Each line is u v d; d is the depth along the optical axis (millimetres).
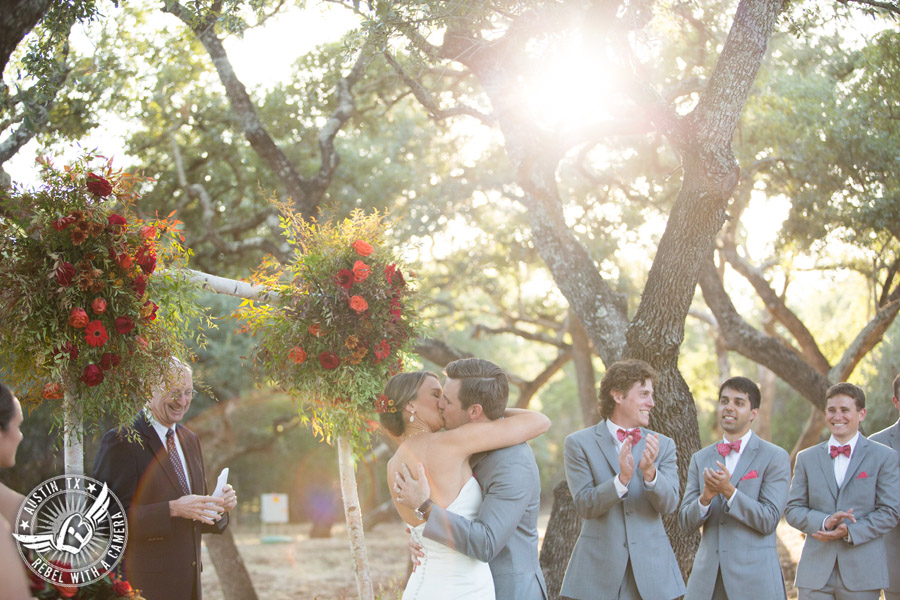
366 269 5289
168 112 12234
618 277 13391
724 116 6156
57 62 6305
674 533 6738
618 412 4887
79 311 4039
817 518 5395
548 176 8391
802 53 9820
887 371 12422
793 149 9758
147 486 4621
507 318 16656
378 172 13664
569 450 4938
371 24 6684
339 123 10812
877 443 5531
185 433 5035
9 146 6078
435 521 3373
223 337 16359
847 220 9555
